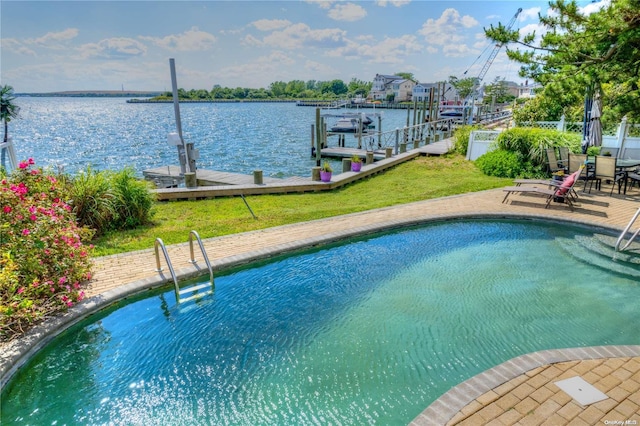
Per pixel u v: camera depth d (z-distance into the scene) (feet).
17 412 9.96
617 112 30.86
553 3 25.95
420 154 50.83
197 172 43.62
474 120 120.67
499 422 8.14
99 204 21.93
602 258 18.79
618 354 10.46
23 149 96.22
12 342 11.72
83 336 13.07
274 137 110.01
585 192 30.14
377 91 321.93
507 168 37.52
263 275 17.69
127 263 17.75
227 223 24.00
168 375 11.19
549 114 51.88
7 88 65.36
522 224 24.07
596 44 25.82
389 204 28.04
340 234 21.29
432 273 17.76
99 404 10.14
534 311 14.34
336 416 9.50
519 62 31.24
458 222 24.50
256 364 11.61
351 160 40.47
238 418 9.56
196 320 14.05
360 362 11.60
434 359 11.69
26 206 14.12
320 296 15.79
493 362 11.53
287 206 28.78
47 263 14.01
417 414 9.48
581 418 8.21
